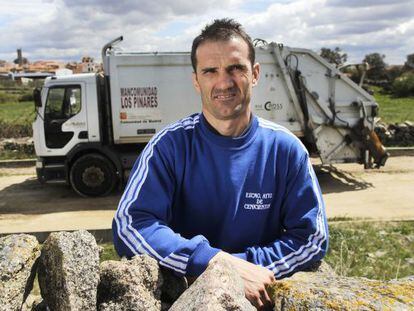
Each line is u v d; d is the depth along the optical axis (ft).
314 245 6.93
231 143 6.82
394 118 62.08
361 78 32.81
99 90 30.68
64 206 29.04
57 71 32.42
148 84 30.55
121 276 5.72
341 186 32.60
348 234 21.35
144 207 6.71
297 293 5.51
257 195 6.91
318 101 31.94
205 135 6.87
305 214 7.04
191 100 30.89
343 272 16.37
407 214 25.36
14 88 149.48
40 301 6.57
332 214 25.59
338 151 32.73
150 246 6.41
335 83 32.07
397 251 19.51
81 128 30.48
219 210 6.89
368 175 35.63
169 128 7.15
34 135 30.53
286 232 7.18
